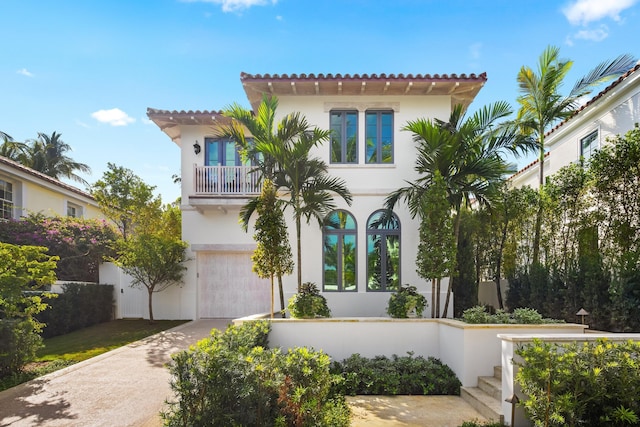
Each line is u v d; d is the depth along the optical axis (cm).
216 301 1460
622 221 883
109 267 1490
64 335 1189
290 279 1271
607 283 870
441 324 859
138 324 1346
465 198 1091
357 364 797
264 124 1097
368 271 1271
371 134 1311
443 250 953
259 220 922
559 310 982
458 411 648
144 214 1669
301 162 1107
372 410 652
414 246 1266
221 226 1441
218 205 1363
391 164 1289
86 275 1495
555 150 1502
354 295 1252
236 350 481
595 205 969
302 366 445
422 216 1030
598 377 446
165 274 1362
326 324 870
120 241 1366
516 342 554
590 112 1233
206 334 1170
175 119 1423
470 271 1238
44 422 571
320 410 459
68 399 664
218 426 392
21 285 788
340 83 1214
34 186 1717
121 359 911
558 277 1005
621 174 878
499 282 1299
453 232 1059
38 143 3169
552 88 1196
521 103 1316
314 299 938
